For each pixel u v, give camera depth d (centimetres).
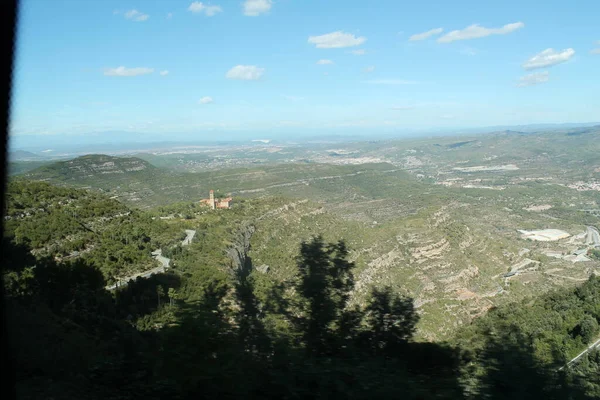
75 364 856
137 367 796
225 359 742
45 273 1648
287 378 718
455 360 829
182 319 804
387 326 906
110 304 1748
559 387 712
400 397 688
